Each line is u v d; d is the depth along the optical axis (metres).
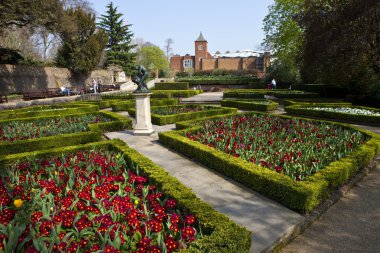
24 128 9.23
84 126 9.34
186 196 3.81
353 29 13.98
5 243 2.53
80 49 30.34
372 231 3.65
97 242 2.91
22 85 25.42
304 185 4.13
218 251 2.57
